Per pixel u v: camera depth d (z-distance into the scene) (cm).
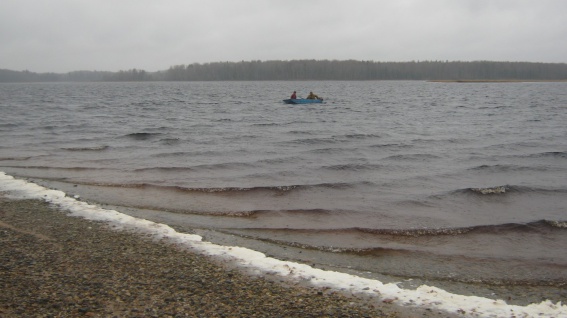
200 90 12212
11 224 1057
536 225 1155
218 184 1556
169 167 1830
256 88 13512
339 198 1405
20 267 806
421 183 1606
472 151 2277
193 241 977
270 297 732
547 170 1838
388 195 1446
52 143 2486
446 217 1233
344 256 952
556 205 1355
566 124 3606
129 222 1094
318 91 10844
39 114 4484
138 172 1741
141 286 751
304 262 912
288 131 3066
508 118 4144
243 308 691
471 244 1033
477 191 1478
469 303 732
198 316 661
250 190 1466
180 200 1355
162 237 997
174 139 2641
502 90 11475
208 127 3338
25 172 1714
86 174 1695
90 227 1051
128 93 10431
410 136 2830
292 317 671
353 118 4112
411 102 6644
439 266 911
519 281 848
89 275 786
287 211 1264
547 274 880
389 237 1073
